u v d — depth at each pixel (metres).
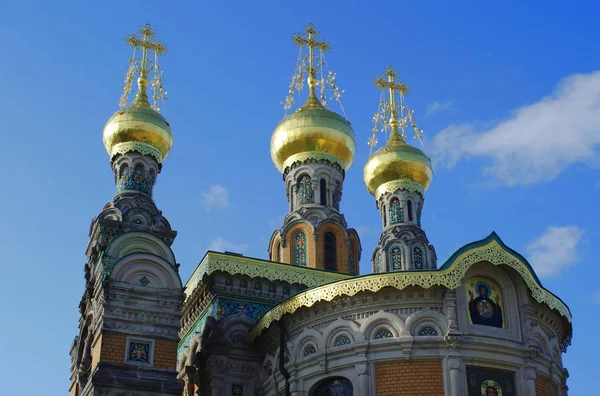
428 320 30.11
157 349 33.16
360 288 30.53
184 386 36.69
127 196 41.19
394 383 29.34
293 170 45.81
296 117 46.22
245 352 35.25
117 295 33.50
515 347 30.14
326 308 31.53
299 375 31.36
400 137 51.44
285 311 32.44
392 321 30.19
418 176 49.50
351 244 45.25
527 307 30.92
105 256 35.34
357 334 30.30
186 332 39.00
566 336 33.88
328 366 30.53
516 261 31.12
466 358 29.44
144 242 36.25
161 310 33.88
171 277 34.59
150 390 32.16
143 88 46.03
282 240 43.84
